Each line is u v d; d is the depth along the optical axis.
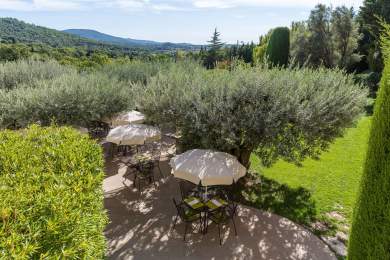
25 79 12.76
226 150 7.22
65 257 1.99
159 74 9.51
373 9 26.94
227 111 6.55
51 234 2.16
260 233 5.92
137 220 6.38
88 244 2.23
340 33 26.58
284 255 5.25
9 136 4.57
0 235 2.01
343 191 7.86
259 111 6.27
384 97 2.76
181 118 7.05
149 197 7.52
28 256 1.85
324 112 6.51
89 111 9.66
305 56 26.44
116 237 5.73
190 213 6.04
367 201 2.92
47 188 2.85
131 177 8.77
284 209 6.94
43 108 8.95
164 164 9.93
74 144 4.36
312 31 26.94
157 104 7.55
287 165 9.85
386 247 2.53
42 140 4.46
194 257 5.16
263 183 8.41
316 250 5.39
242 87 6.79
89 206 2.91
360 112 7.50
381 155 2.69
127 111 10.97
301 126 6.31
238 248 5.43
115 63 17.88
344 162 10.10
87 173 3.55
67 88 9.58
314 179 8.69
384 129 2.66
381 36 3.25
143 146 11.73
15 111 8.77
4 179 3.06
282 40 22.52
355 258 3.16
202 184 5.42
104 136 12.61
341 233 5.96
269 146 6.51
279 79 7.01
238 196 7.56
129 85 12.67
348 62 26.91
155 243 5.55
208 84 7.30
